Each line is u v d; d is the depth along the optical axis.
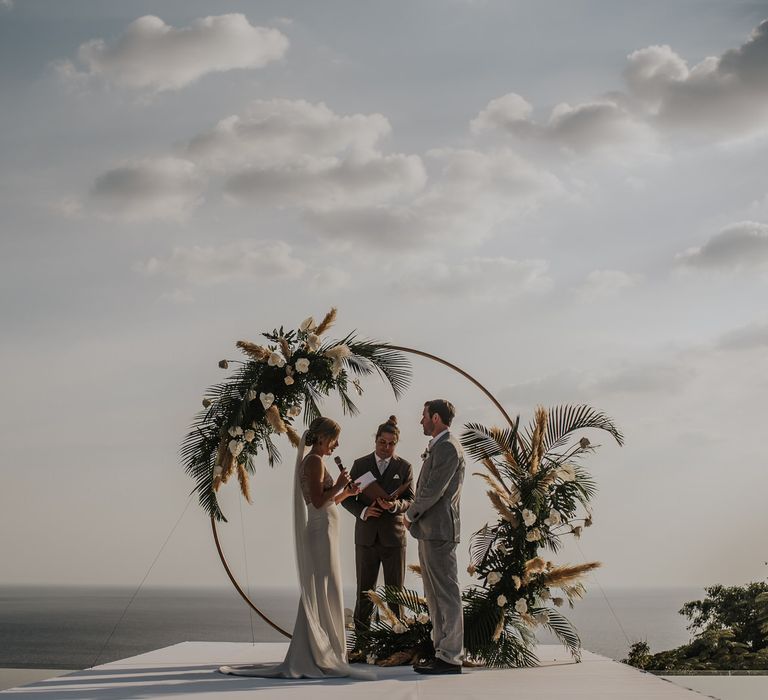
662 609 123.69
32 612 127.81
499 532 7.13
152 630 88.44
